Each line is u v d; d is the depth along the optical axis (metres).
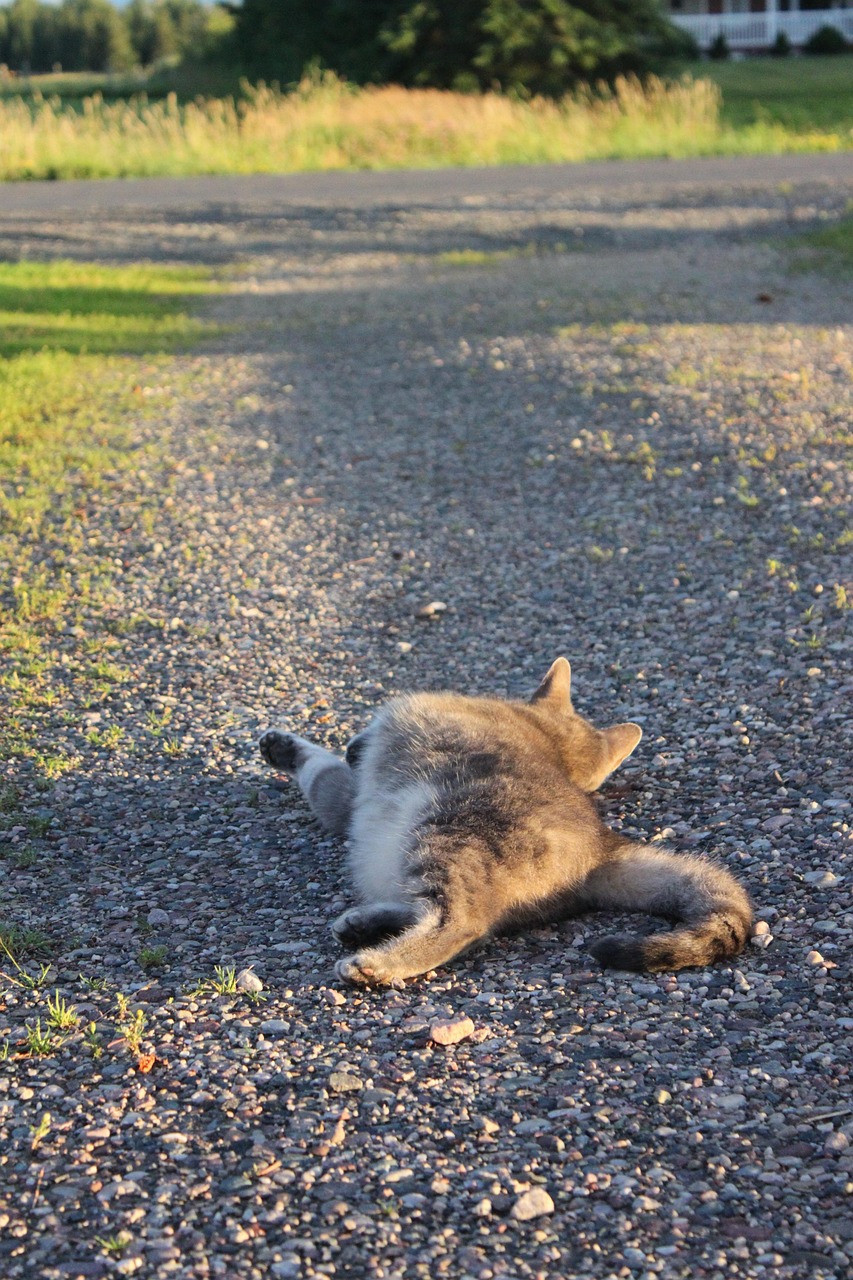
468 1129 3.03
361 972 3.63
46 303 17.00
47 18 109.50
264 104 35.31
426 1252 2.64
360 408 12.13
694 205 24.19
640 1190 2.82
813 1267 2.60
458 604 7.42
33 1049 3.38
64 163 31.83
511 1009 3.60
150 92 48.97
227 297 18.61
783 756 5.23
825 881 4.23
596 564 7.86
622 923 4.14
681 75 41.91
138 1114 3.10
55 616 7.16
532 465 9.97
